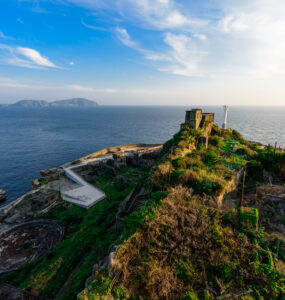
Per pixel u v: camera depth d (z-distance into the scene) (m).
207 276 12.53
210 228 15.01
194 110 49.44
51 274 20.88
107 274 12.14
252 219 15.40
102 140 140.00
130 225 15.66
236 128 189.38
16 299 16.73
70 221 35.84
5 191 61.88
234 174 25.66
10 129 179.00
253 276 12.04
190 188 21.22
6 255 29.14
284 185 24.91
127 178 52.53
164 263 13.15
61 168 61.38
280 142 126.88
